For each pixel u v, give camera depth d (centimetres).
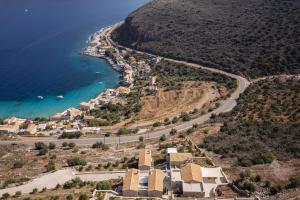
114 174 13525
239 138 15850
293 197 10581
